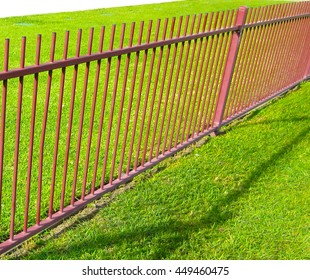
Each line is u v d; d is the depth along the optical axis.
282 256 4.28
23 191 4.76
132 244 4.20
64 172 4.21
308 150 6.36
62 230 4.29
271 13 7.04
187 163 5.67
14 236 3.93
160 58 4.95
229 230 4.55
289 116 7.57
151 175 5.35
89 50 3.97
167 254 4.15
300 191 5.31
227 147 6.21
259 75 7.45
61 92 3.83
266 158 6.01
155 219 4.54
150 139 6.29
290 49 8.27
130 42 4.47
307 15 8.37
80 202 4.52
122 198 4.83
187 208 4.81
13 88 8.01
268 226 4.65
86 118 6.88
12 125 6.37
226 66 6.34
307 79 9.78
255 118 7.39
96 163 4.57
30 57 10.47
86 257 3.97
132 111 7.39
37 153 5.62
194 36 5.35
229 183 5.33
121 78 9.25
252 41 6.73
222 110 6.50
